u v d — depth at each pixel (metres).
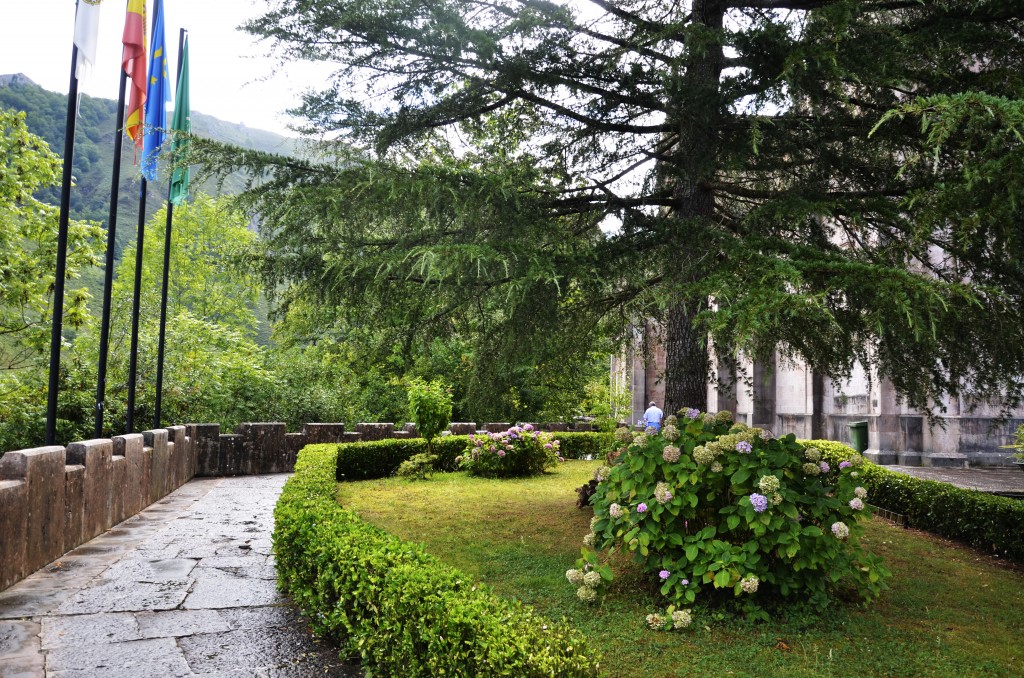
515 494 10.37
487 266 5.12
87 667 3.71
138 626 4.45
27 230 16.48
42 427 14.00
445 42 5.38
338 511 5.39
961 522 7.30
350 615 3.88
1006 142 3.78
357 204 5.24
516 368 7.30
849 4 4.70
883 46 4.95
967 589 5.48
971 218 3.71
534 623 2.96
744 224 5.71
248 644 4.16
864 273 4.13
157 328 18.09
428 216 5.39
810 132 5.63
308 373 19.00
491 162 6.83
